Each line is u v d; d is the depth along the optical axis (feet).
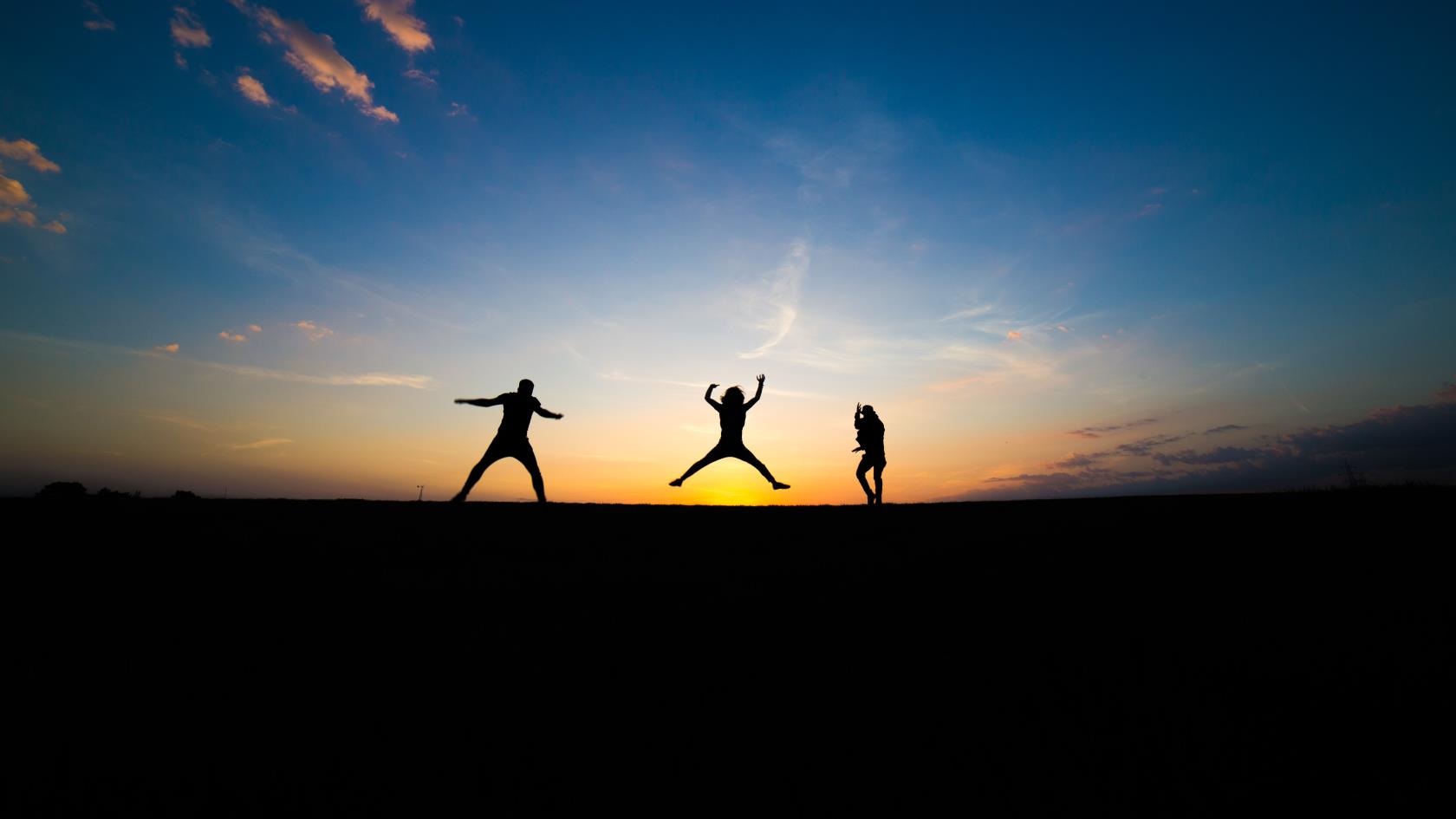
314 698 12.03
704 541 24.35
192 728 10.93
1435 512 23.67
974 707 11.89
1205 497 30.99
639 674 13.16
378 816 8.89
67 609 15.66
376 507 28.84
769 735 11.05
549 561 21.07
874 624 15.74
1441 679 12.10
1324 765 9.88
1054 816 8.91
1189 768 9.98
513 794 9.43
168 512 26.09
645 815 9.00
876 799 9.35
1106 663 13.47
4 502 26.63
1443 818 8.52
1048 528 25.94
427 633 14.99
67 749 10.19
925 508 31.86
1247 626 14.99
